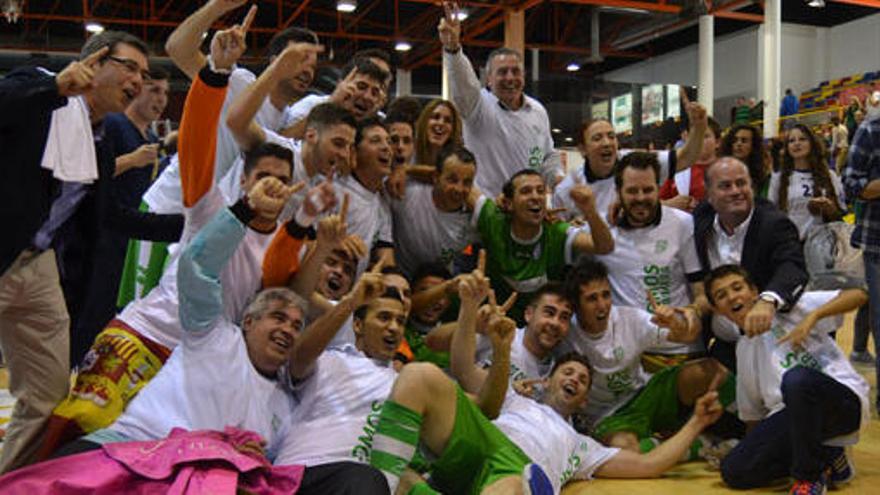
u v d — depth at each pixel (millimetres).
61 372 2830
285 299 2641
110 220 3084
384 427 2637
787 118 15484
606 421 3686
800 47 20188
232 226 2490
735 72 20594
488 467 2791
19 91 2379
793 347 3334
